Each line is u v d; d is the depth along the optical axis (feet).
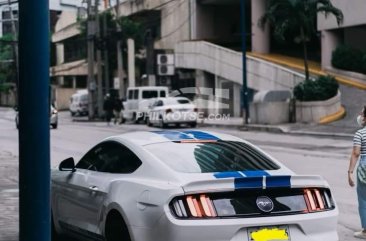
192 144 23.48
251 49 163.43
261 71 133.08
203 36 175.52
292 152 69.67
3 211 35.24
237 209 19.35
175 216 18.85
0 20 65.98
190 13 176.35
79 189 24.67
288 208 20.10
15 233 29.45
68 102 256.11
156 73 159.94
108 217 21.95
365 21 121.19
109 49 168.66
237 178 19.51
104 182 22.91
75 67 241.76
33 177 14.96
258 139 88.58
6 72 261.85
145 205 19.84
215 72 148.15
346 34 132.16
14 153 71.31
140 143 23.39
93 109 165.68
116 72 201.67
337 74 127.13
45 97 15.08
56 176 27.17
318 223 20.40
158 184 20.18
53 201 27.32
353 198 39.09
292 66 138.82
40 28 14.93
